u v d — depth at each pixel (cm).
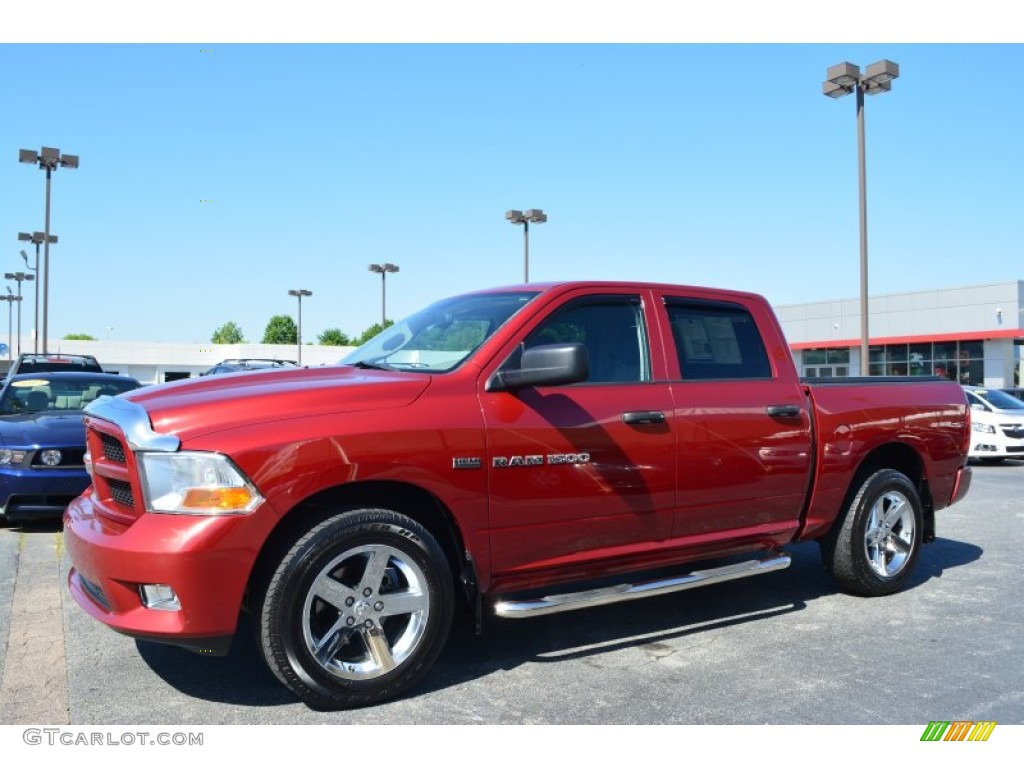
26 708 371
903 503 575
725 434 475
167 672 414
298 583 351
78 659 432
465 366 408
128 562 338
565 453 416
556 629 490
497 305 454
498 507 398
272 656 352
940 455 599
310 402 367
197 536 335
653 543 456
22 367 1326
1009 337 3441
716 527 480
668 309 484
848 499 555
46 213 3356
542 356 389
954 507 982
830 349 4259
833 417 529
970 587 596
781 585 598
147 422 351
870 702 385
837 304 4191
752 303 526
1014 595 574
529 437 406
